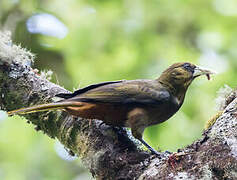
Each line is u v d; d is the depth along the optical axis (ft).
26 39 44.78
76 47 44.14
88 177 43.50
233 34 45.85
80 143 22.26
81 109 22.26
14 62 24.03
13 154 41.01
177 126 37.14
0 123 41.34
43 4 46.78
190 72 27.17
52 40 44.52
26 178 40.88
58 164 42.34
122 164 20.22
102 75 42.65
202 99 39.52
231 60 44.11
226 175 17.15
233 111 18.92
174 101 25.93
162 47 45.37
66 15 46.14
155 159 19.61
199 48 46.14
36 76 24.29
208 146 18.15
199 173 17.53
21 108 22.45
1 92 23.94
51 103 21.86
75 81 42.42
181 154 18.35
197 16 47.42
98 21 45.60
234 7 47.55
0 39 24.44
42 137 41.42
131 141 22.61
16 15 45.98
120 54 44.01
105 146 21.38
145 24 46.37
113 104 23.48
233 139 17.81
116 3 46.83
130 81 25.39
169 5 47.34
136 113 23.88
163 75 26.89
